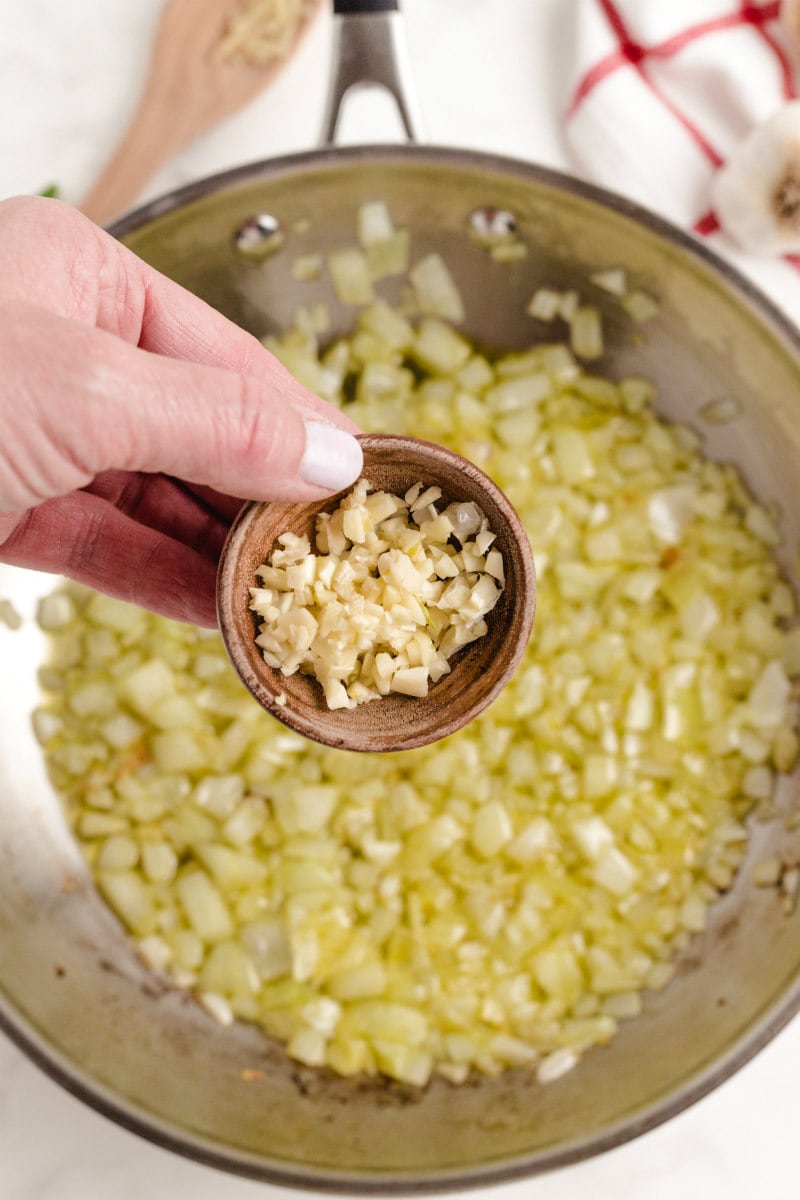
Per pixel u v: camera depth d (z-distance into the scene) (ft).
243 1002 1.54
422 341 1.65
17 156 1.65
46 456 1.15
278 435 1.15
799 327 1.43
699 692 1.59
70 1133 1.53
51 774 1.60
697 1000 1.51
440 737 1.15
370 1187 1.33
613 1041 1.52
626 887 1.55
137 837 1.58
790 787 1.57
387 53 1.43
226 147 1.64
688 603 1.60
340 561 1.19
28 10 1.65
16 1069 1.53
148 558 1.41
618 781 1.57
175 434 1.14
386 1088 1.51
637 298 1.55
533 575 1.16
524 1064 1.51
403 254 1.58
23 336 1.13
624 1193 1.54
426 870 1.55
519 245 1.55
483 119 1.66
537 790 1.57
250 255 1.54
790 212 1.58
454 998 1.53
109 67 1.65
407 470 1.20
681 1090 1.35
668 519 1.63
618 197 1.43
